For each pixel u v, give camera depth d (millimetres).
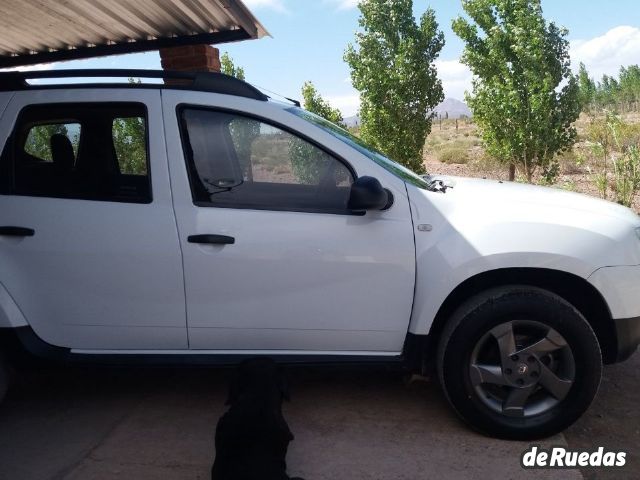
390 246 3143
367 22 10703
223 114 3287
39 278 3227
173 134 3248
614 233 3148
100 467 3004
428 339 3191
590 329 3059
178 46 7023
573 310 3053
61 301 3242
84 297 3230
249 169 3254
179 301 3205
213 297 3195
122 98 3309
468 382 3131
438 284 3115
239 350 3293
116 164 3279
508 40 10516
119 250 3176
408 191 3236
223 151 3262
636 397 3693
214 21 6465
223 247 3156
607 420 3420
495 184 3850
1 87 3395
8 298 3207
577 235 3096
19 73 3371
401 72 10469
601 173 11078
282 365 3254
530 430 3137
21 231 3197
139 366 3250
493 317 3059
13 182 3271
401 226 3160
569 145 10867
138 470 2977
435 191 3400
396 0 10469
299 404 3652
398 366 3268
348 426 3373
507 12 10531
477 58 10805
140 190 3229
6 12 5773
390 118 10711
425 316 3156
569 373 3098
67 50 7383
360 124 11328
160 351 3293
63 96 3322
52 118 3344
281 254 3146
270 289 3182
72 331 3277
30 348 3227
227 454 2621
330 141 3270
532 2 10305
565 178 13094
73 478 2910
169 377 4113
